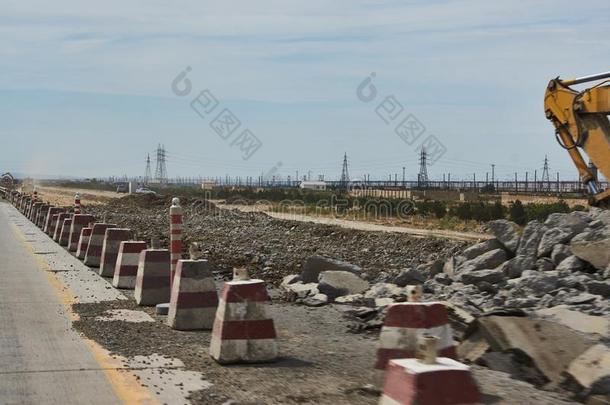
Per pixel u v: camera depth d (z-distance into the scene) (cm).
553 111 2139
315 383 885
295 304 1547
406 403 561
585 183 2114
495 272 1639
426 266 2162
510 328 988
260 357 989
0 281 1842
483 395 838
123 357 1012
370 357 1045
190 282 1229
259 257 2595
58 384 871
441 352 822
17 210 6894
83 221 2792
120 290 1711
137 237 3256
